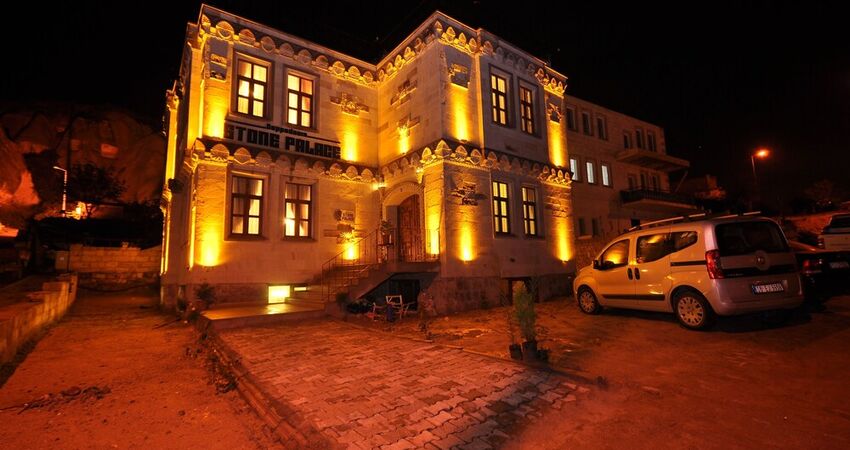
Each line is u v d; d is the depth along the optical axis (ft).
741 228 24.07
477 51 46.75
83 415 15.66
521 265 46.47
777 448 11.14
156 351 26.27
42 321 32.91
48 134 126.93
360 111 51.57
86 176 104.58
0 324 22.20
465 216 42.09
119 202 108.99
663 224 27.58
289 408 14.64
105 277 69.87
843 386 15.11
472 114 45.11
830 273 29.30
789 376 16.40
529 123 52.21
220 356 23.27
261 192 43.34
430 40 44.16
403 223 48.29
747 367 17.71
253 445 13.08
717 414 13.35
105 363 23.30
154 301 57.72
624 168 84.58
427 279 41.50
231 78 42.45
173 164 59.06
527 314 19.35
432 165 42.45
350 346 23.93
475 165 43.91
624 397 14.96
